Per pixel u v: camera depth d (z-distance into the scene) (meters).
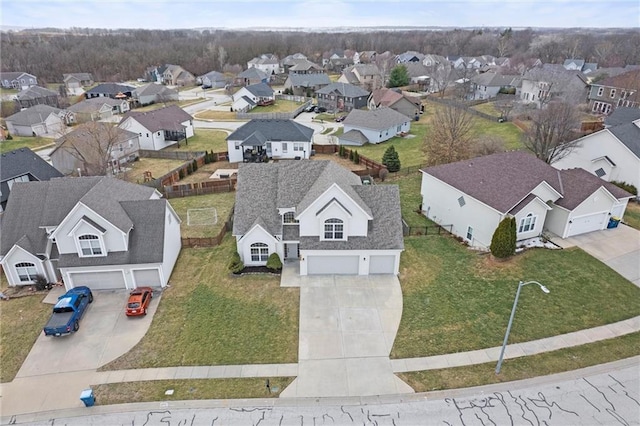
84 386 20.66
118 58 149.62
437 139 49.78
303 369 21.42
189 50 172.12
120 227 27.45
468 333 23.58
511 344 22.69
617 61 126.12
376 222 29.44
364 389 20.17
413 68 116.12
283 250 30.50
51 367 21.86
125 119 62.50
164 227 28.70
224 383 20.64
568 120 44.66
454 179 34.97
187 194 45.41
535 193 31.44
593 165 42.56
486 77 99.06
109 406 19.47
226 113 91.56
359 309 25.80
